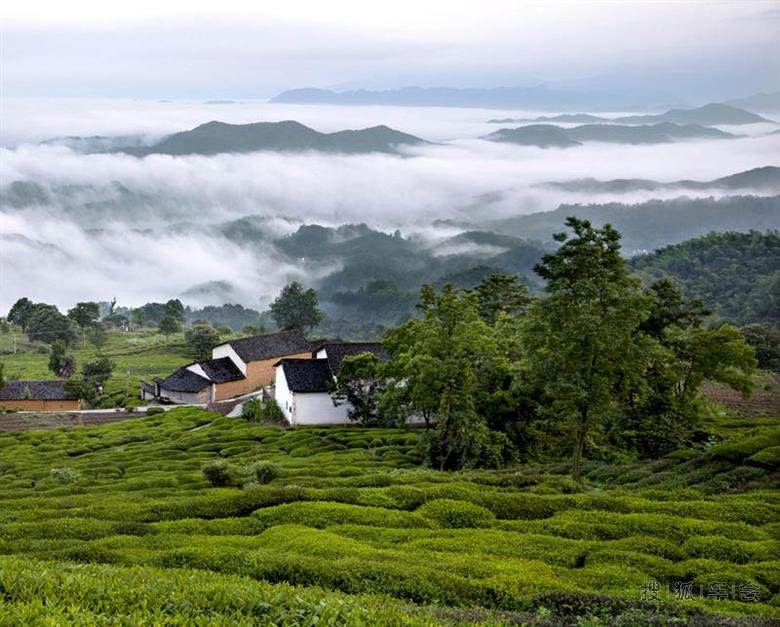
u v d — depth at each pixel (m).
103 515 40.06
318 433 81.88
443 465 62.00
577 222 49.09
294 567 29.33
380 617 22.03
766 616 25.59
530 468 60.25
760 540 34.62
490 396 66.12
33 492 52.94
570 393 48.72
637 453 63.22
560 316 48.81
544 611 25.11
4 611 20.03
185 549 32.12
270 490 42.34
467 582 28.19
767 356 128.50
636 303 49.06
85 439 87.50
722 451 53.72
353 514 38.75
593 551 33.56
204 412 104.62
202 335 174.12
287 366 94.69
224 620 20.75
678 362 67.75
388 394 74.69
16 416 108.69
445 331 62.31
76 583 23.39
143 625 20.34
